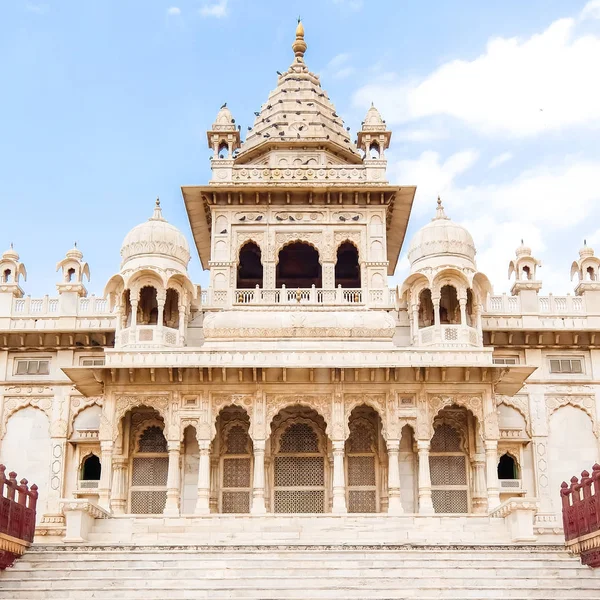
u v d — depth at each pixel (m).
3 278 39.00
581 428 36.84
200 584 23.27
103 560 24.61
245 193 37.91
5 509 23.97
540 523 33.66
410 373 32.56
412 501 33.19
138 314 36.31
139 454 34.06
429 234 35.84
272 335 34.66
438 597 22.45
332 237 37.75
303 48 44.12
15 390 37.28
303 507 33.28
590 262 38.75
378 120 39.34
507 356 37.56
